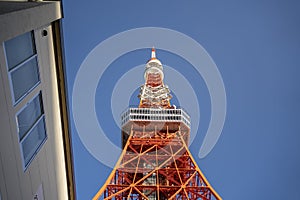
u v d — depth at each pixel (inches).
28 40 692.7
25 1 789.9
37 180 723.4
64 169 951.6
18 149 618.2
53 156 844.0
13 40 615.2
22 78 653.3
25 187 652.1
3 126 553.3
